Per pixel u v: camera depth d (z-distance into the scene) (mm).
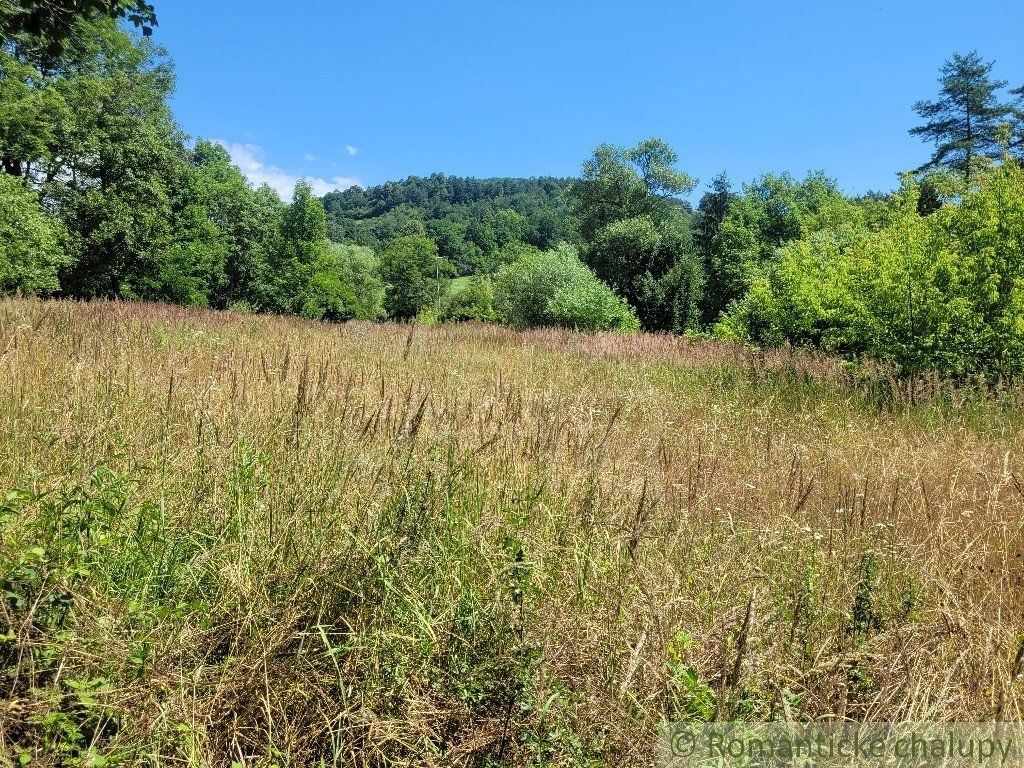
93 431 3299
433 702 2002
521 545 2656
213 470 2965
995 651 2248
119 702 1804
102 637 1931
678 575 2654
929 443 6062
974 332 9289
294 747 1885
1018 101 40500
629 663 1980
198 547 2471
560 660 2174
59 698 1716
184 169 31391
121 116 27328
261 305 39469
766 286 14867
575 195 57562
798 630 2393
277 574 2352
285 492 2891
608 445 4262
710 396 8578
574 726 1969
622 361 11977
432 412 4000
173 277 31016
